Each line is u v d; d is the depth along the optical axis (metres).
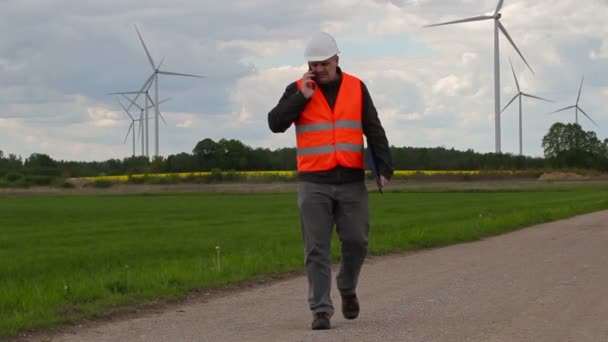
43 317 8.88
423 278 12.16
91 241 24.41
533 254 16.14
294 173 97.06
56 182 98.44
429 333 7.57
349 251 8.18
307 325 8.26
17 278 14.20
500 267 13.59
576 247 17.89
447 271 13.13
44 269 15.83
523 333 7.54
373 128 8.07
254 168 114.31
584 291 10.40
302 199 8.03
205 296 10.83
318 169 7.99
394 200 56.66
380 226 27.16
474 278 11.96
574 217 33.19
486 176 96.00
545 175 102.38
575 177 106.75
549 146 139.00
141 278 12.19
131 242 23.38
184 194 78.31
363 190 8.12
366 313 8.85
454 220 31.39
